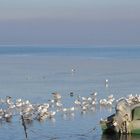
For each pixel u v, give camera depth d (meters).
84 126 56.78
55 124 58.22
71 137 51.25
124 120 49.97
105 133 51.59
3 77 128.00
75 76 128.00
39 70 149.88
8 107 70.69
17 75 133.25
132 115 50.34
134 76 125.88
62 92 92.69
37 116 62.28
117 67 159.62
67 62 190.88
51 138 51.00
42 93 91.62
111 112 67.00
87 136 51.41
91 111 67.94
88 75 130.62
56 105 72.62
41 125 57.75
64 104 75.75
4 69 157.25
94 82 111.12
